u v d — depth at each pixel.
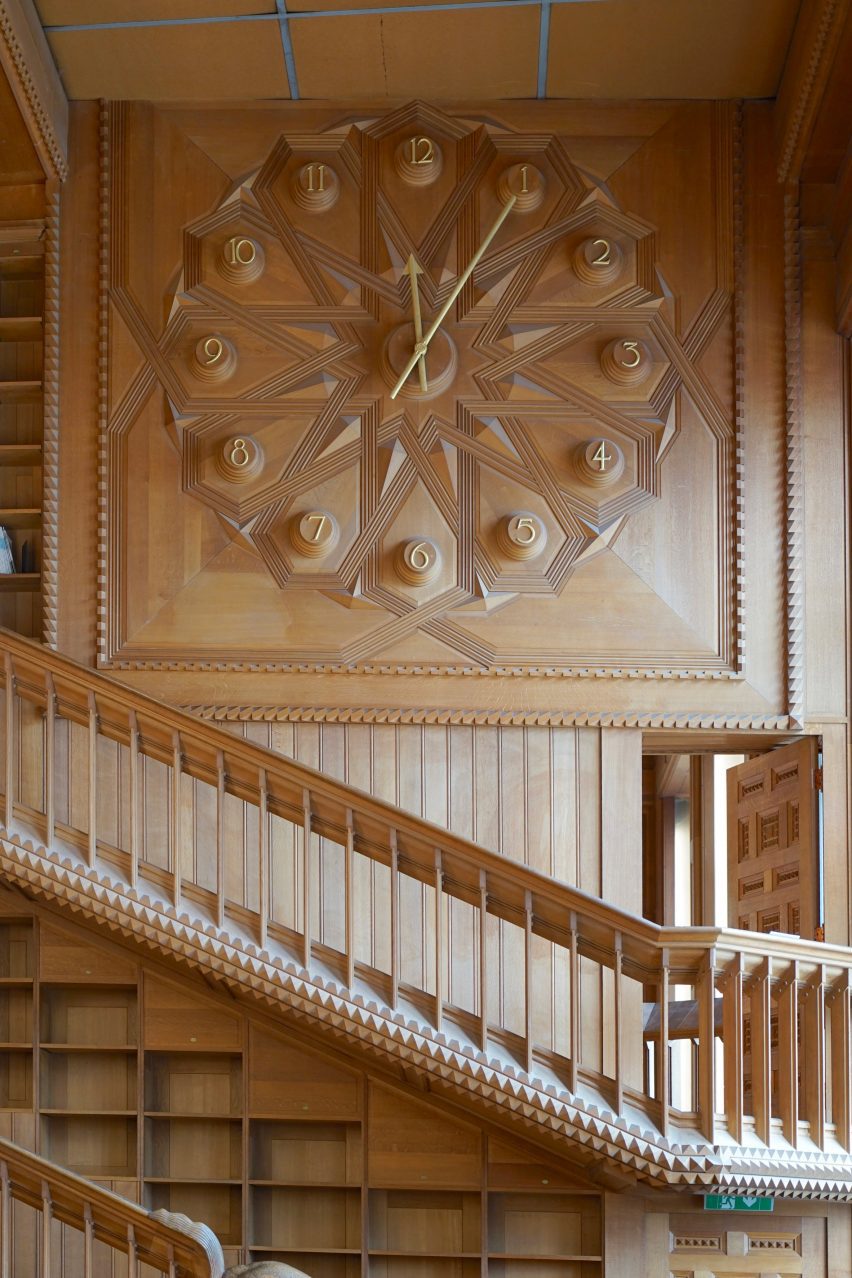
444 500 6.18
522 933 5.89
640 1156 4.77
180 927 5.01
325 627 6.11
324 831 5.12
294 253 6.33
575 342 6.28
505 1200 5.77
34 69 5.98
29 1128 5.88
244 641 6.11
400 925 5.90
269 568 6.16
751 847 6.84
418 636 6.10
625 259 6.32
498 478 6.19
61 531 6.25
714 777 8.52
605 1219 5.55
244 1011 5.80
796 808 6.26
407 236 6.32
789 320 6.25
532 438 6.21
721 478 6.19
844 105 5.84
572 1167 5.59
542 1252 5.68
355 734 6.09
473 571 6.13
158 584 6.18
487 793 6.04
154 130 6.45
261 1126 5.92
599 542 6.14
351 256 6.32
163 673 6.10
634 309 6.27
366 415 6.23
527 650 6.07
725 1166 4.75
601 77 6.29
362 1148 5.71
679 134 6.38
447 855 4.99
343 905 5.91
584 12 5.90
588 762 6.05
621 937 4.89
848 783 6.00
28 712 6.05
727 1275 5.48
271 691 6.09
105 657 6.12
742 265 6.30
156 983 5.89
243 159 6.41
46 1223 4.43
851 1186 4.93
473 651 6.08
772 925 6.50
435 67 6.24
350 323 6.30
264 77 6.33
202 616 6.14
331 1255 5.82
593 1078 4.94
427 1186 5.66
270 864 5.95
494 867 4.94
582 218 6.32
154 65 6.27
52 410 6.30
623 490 6.17
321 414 6.24
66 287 6.39
